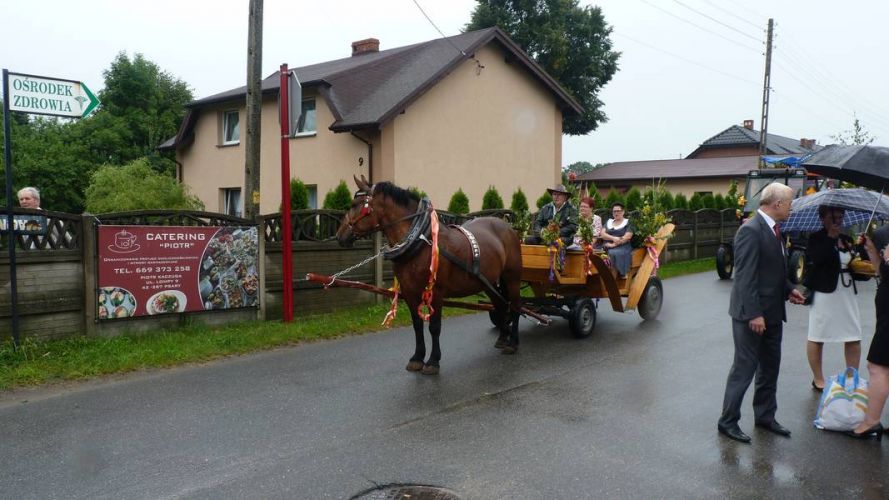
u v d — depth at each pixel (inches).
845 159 214.8
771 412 210.1
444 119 776.9
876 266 211.2
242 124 877.8
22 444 197.8
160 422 216.8
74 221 301.6
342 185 596.4
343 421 218.4
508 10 1389.0
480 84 821.9
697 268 685.9
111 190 848.3
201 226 343.0
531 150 900.6
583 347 328.8
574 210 345.7
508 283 317.4
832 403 209.2
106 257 309.9
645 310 396.2
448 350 323.6
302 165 800.9
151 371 278.7
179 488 168.9
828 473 178.4
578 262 343.9
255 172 422.3
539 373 279.4
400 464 183.6
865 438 203.0
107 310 311.3
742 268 198.2
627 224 385.1
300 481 172.9
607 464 183.8
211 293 347.6
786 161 723.4
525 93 888.9
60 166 1259.8
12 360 273.6
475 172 820.6
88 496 164.6
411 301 276.4
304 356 307.6
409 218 272.7
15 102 273.4
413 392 251.3
